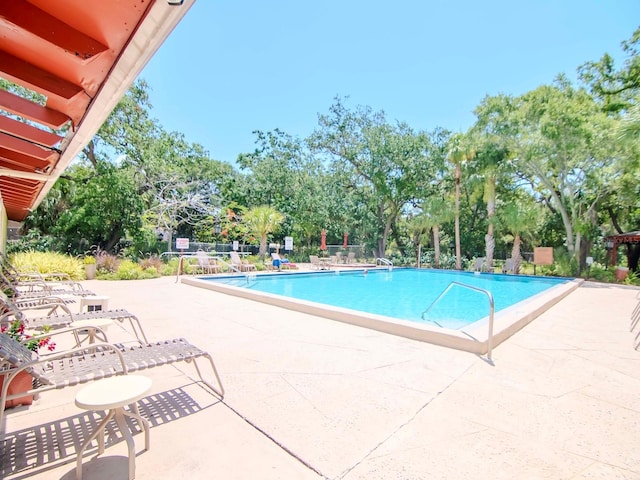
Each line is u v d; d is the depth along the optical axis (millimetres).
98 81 2104
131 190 17906
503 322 5281
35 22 1625
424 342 4730
